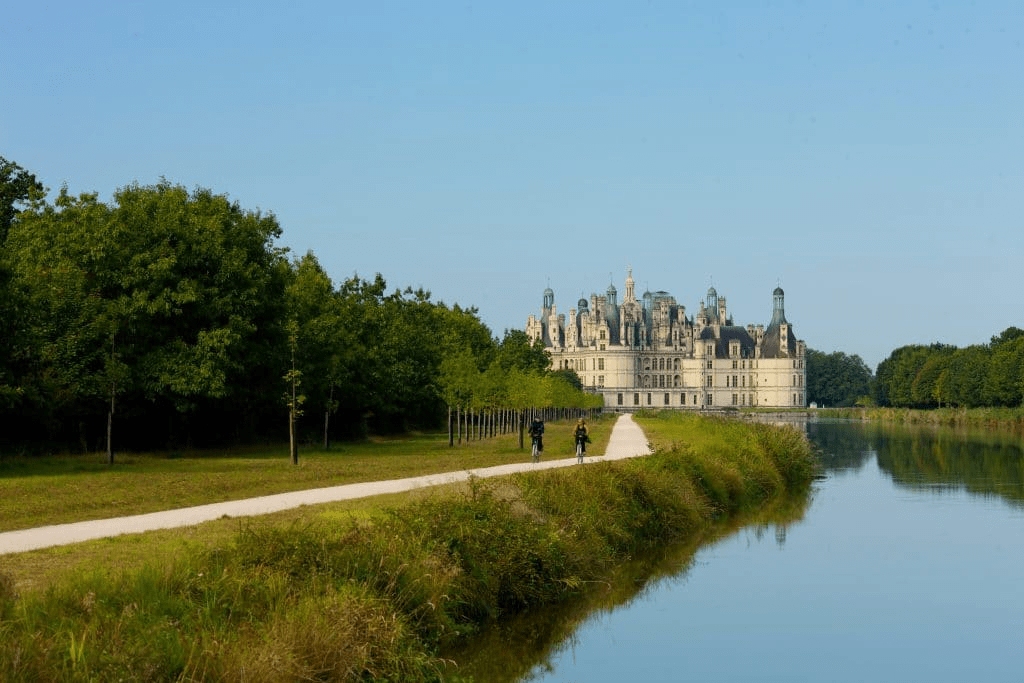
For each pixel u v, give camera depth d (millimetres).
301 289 79062
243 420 76375
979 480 67875
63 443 61406
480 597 26297
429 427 116250
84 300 57750
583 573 32406
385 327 97938
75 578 19297
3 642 15656
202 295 61812
